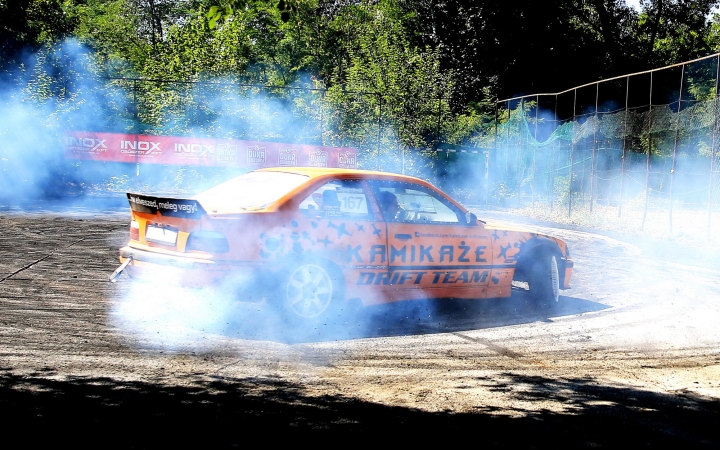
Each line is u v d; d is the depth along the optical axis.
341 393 4.56
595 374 5.25
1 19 29.56
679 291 8.98
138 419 3.87
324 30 47.09
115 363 5.01
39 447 3.39
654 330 6.80
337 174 6.81
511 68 41.44
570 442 3.75
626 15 45.38
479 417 4.12
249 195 6.59
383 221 6.85
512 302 8.13
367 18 46.34
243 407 4.16
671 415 4.28
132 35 48.12
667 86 44.25
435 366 5.36
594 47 43.34
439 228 7.20
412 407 4.29
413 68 30.56
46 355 5.11
